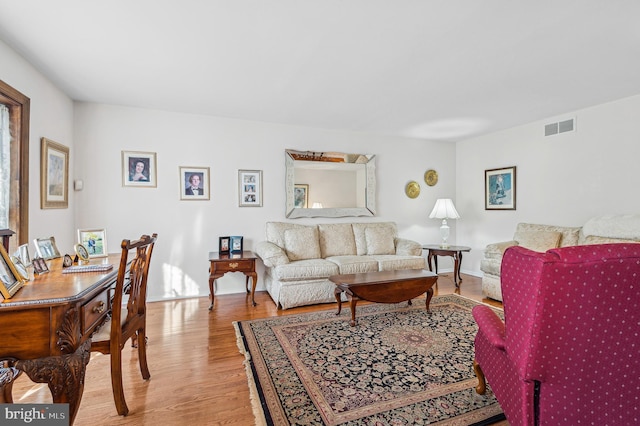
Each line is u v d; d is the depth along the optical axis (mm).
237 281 4098
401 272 3469
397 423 1564
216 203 4016
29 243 2498
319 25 2002
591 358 1088
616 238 3178
